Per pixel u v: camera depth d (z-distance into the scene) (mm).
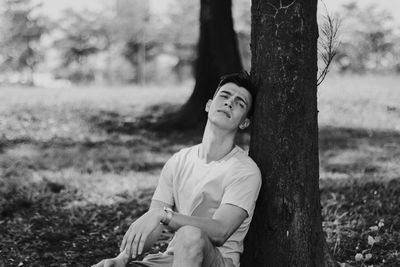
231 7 11258
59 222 6094
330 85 14781
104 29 48500
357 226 5547
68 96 14289
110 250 5398
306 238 3760
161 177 3762
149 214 3381
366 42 32625
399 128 10734
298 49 3682
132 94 15133
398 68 27094
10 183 7301
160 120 11445
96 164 8539
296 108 3701
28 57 46031
